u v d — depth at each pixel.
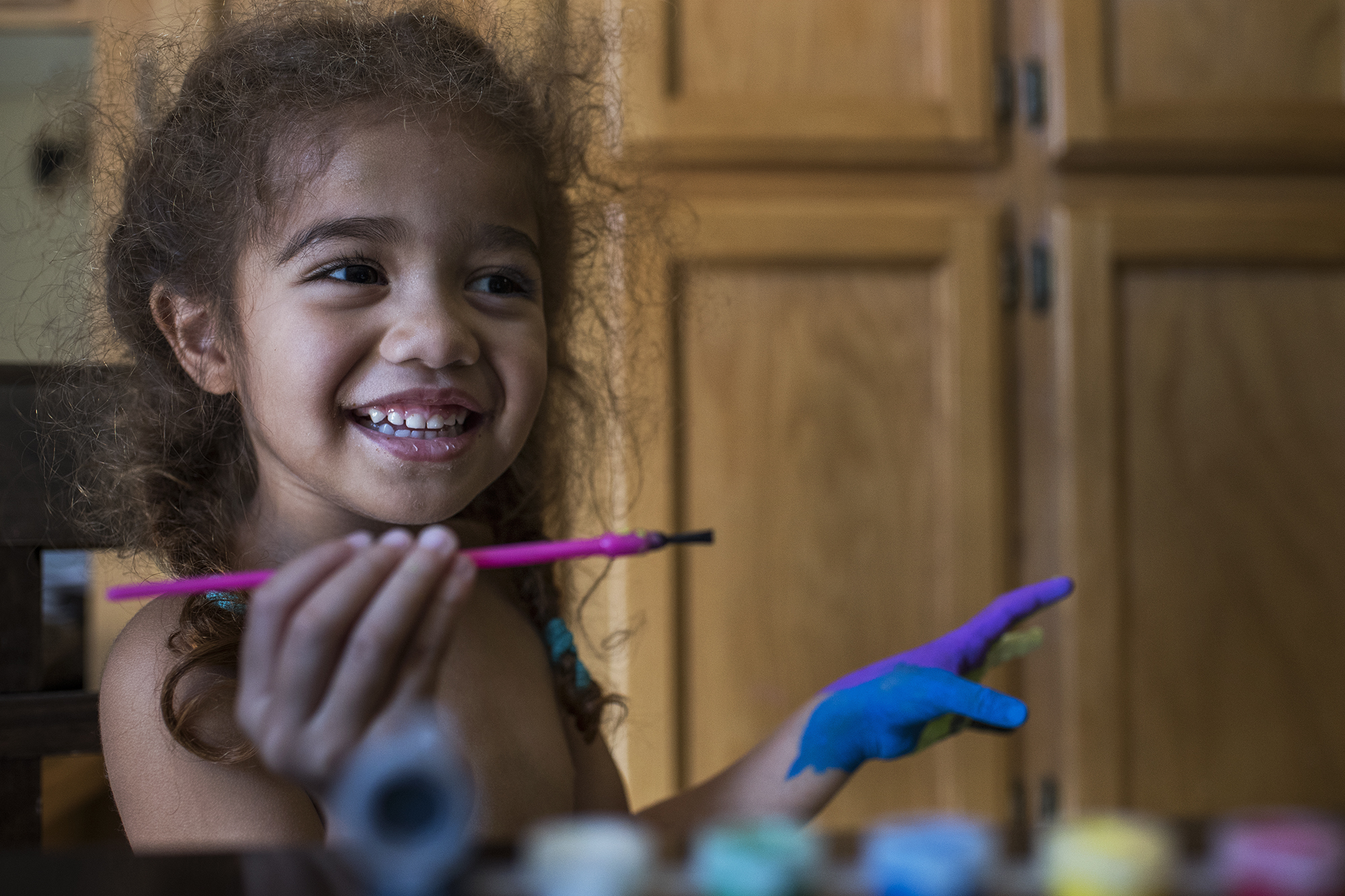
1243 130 1.18
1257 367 1.20
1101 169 1.19
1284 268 1.21
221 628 0.61
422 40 0.77
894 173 1.16
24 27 1.23
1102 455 1.17
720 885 0.24
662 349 1.09
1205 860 0.25
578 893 0.24
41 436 0.72
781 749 0.70
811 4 1.15
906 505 1.16
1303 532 1.21
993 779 1.14
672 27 1.13
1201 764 1.19
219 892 0.24
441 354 0.62
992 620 0.69
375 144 0.65
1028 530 1.18
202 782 0.57
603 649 1.09
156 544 0.73
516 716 0.69
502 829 0.64
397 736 0.28
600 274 0.99
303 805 0.58
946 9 1.15
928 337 1.16
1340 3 1.21
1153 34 1.18
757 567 1.14
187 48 0.86
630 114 1.11
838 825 1.12
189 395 0.75
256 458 0.72
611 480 1.04
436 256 0.65
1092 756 1.16
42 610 0.71
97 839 1.23
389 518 0.64
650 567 1.10
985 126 1.16
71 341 0.88
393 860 0.24
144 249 0.77
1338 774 1.20
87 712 0.70
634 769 1.10
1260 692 1.20
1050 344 1.18
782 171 1.15
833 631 1.15
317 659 0.34
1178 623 1.19
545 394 0.91
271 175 0.65
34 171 1.18
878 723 0.65
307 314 0.62
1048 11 1.17
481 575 0.79
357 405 0.63
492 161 0.68
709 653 1.13
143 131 0.80
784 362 1.14
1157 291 1.19
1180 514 1.19
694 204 1.13
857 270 1.15
